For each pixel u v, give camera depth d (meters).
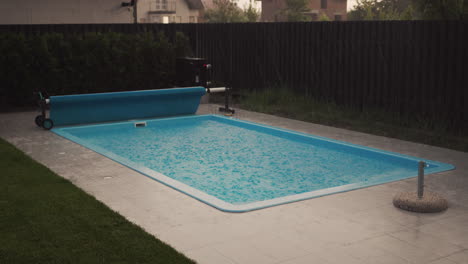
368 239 4.61
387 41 10.90
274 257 4.22
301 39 13.05
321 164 8.18
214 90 12.16
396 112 10.86
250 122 11.07
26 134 9.72
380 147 8.63
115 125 10.98
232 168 7.96
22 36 12.73
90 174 6.85
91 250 4.28
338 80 12.17
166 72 14.60
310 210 5.39
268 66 14.20
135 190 6.11
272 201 5.66
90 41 13.52
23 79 12.82
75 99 10.45
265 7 50.31
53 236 4.57
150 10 52.22
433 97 10.12
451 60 9.69
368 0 32.41
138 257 4.15
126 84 14.14
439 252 4.33
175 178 7.42
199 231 4.80
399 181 6.54
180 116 12.01
